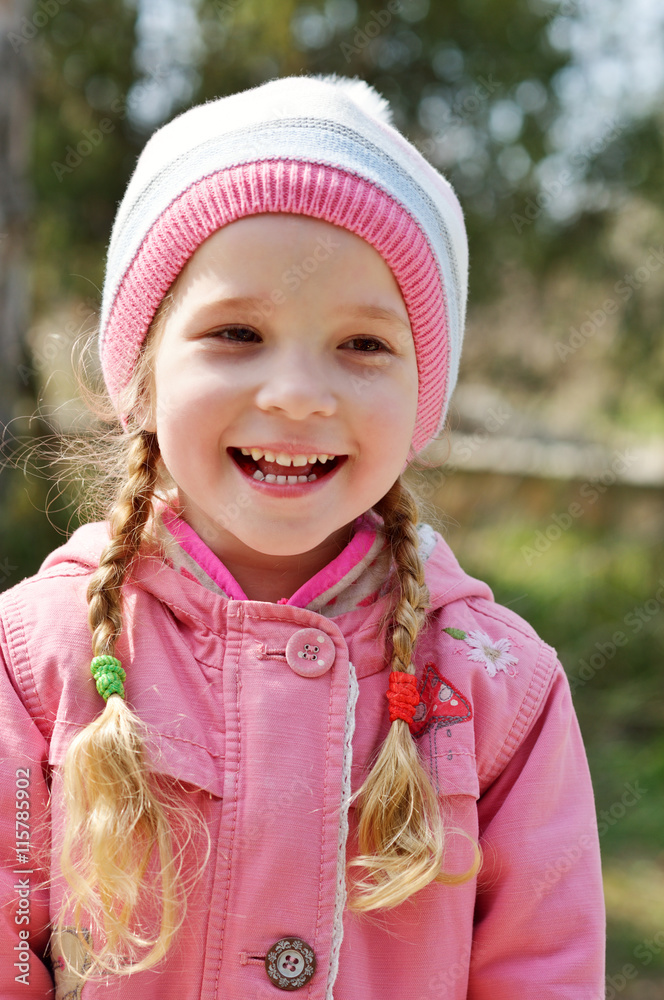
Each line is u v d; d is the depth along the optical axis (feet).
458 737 4.09
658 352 17.62
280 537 3.92
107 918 3.61
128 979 3.65
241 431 3.86
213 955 3.64
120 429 5.00
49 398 12.28
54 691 3.95
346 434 3.93
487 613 4.61
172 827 3.73
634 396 18.20
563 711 4.46
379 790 3.82
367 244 3.94
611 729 15.69
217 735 3.86
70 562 4.40
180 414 3.91
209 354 3.89
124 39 15.53
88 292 15.51
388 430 4.00
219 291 3.83
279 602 4.29
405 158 4.40
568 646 17.02
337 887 3.72
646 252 17.24
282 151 3.93
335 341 3.91
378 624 4.25
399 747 3.89
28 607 4.15
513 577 18.80
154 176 4.32
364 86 4.98
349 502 4.07
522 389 18.43
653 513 20.40
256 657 3.98
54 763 3.81
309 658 3.99
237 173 3.90
